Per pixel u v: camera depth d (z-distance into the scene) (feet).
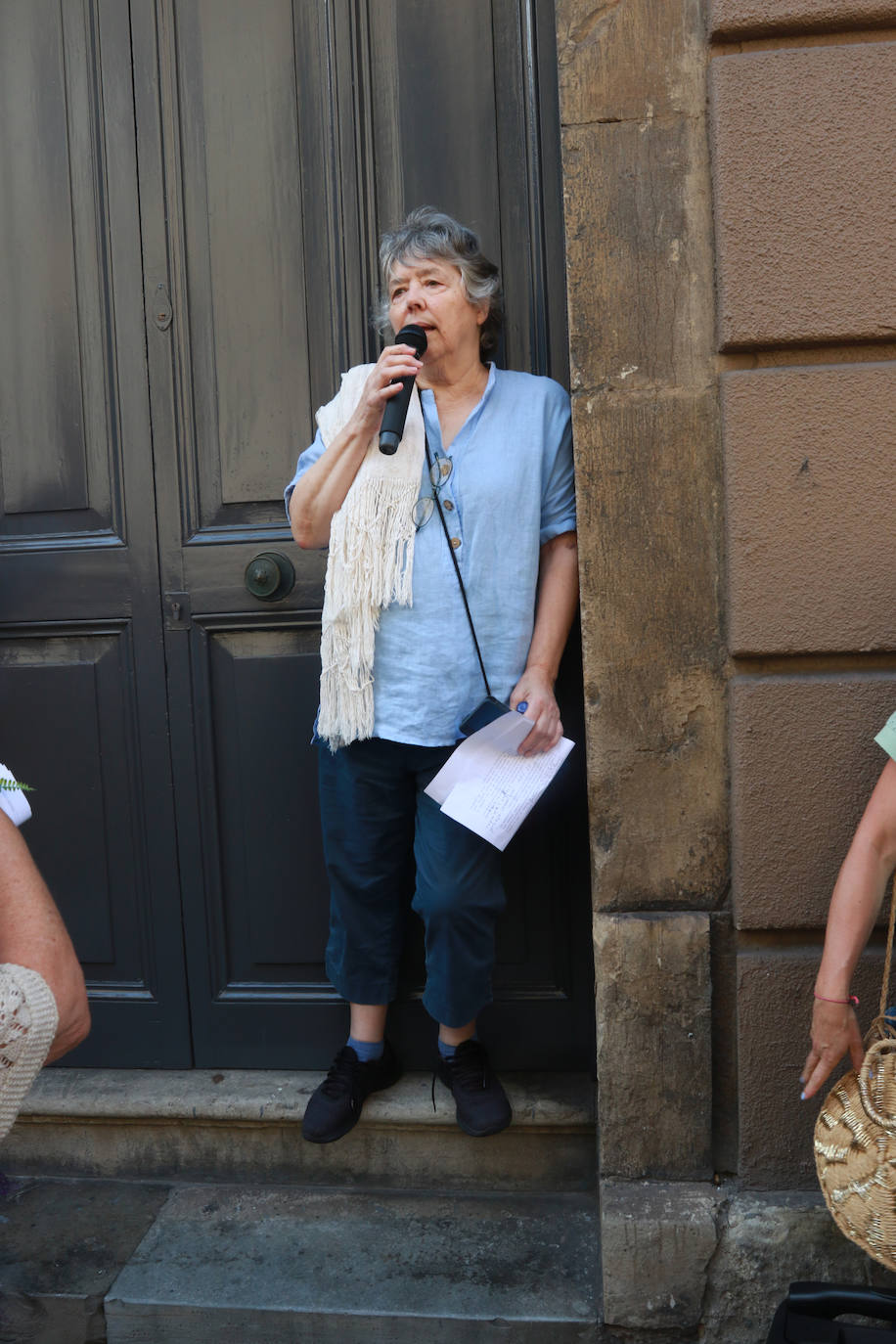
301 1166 7.34
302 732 7.59
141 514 7.63
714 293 5.88
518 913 7.47
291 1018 7.69
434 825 6.49
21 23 7.50
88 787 7.80
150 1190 7.38
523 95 7.11
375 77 7.25
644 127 5.85
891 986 5.97
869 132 5.61
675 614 6.05
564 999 7.47
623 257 5.92
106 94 7.47
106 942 7.85
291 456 7.49
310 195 7.35
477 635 6.27
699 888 6.17
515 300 7.23
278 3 7.28
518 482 6.25
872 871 4.99
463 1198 7.14
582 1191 7.14
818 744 5.89
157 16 7.38
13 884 3.43
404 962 7.53
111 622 7.70
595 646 6.10
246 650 7.64
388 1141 7.25
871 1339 4.96
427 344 6.21
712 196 5.81
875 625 5.82
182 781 7.69
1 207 7.61
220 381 7.51
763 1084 6.10
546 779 6.12
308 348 7.43
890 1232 4.58
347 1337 6.15
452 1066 7.04
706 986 6.14
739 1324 6.02
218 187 7.42
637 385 5.97
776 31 5.66
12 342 7.68
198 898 7.72
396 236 6.33
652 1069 6.23
